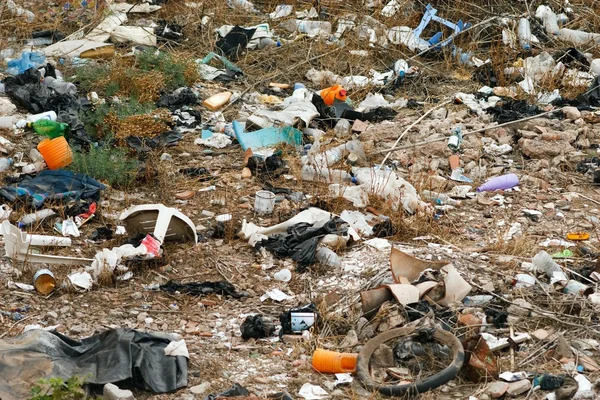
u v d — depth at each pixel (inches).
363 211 868.0
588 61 1285.7
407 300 651.5
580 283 706.8
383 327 642.8
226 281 727.7
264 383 593.6
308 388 585.9
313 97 1106.1
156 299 702.5
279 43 1326.3
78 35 1295.5
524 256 770.2
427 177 941.2
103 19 1339.8
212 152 1003.9
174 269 749.3
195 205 877.2
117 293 708.0
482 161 997.2
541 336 641.6
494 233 831.7
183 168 956.0
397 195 877.2
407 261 706.8
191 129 1061.1
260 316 667.4
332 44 1316.4
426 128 1064.2
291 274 741.3
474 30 1370.6
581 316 665.6
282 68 1263.5
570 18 1437.0
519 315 668.7
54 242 767.1
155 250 743.7
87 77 1135.6
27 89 1071.6
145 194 900.6
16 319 661.9
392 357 604.4
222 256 773.9
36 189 852.0
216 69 1246.3
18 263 735.1
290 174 953.5
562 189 941.2
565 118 1114.7
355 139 1019.9
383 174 921.5
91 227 816.9
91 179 875.4
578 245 800.3
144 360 593.3
